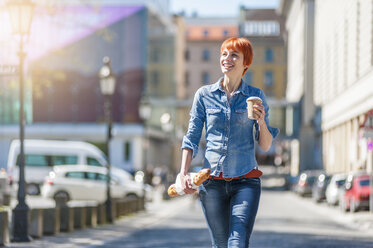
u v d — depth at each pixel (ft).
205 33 448.65
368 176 96.58
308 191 164.86
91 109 249.34
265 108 17.99
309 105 238.07
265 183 283.59
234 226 16.94
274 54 407.44
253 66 408.87
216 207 17.74
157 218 86.02
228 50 17.74
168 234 59.82
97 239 53.47
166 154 288.51
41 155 140.36
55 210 56.95
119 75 248.73
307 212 107.14
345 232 65.51
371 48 124.57
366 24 128.47
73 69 246.47
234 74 17.78
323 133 211.00
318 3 222.28
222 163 17.54
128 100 247.91
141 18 249.55
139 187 115.85
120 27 248.93
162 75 279.90
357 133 143.95
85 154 141.59
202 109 17.99
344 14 159.74
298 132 261.65
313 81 238.89
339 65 171.32
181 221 81.10
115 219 81.56
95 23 241.14
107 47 247.70
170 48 285.02
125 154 241.96
